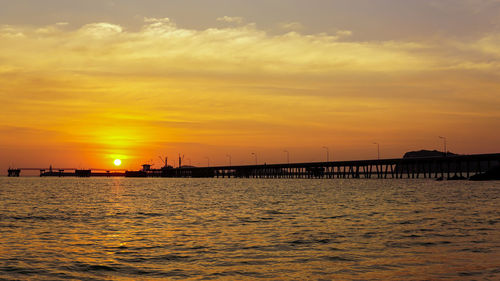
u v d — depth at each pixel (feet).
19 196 336.49
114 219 168.96
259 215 178.29
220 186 558.15
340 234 123.54
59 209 215.51
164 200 283.59
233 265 88.12
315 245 107.55
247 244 109.91
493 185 421.59
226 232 130.41
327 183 613.93
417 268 83.71
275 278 78.74
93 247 107.76
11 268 86.99
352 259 92.07
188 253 99.60
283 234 124.98
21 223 156.87
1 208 221.66
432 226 137.08
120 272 83.87
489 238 113.80
